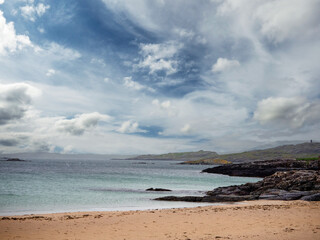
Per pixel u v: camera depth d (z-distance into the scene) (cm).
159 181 7306
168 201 3556
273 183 4441
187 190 5066
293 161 11119
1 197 3606
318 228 1448
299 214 2031
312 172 4428
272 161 12088
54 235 1430
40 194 3994
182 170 16262
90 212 2470
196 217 2005
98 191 4588
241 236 1295
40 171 11731
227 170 11994
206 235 1372
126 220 1914
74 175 9156
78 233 1485
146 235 1413
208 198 3588
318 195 3234
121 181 6969
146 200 3622
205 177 9700
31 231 1539
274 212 2162
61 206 3017
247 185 4616
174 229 1574
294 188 3994
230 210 2373
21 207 2909
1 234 1435
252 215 2031
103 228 1630
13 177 7725
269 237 1232
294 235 1261
